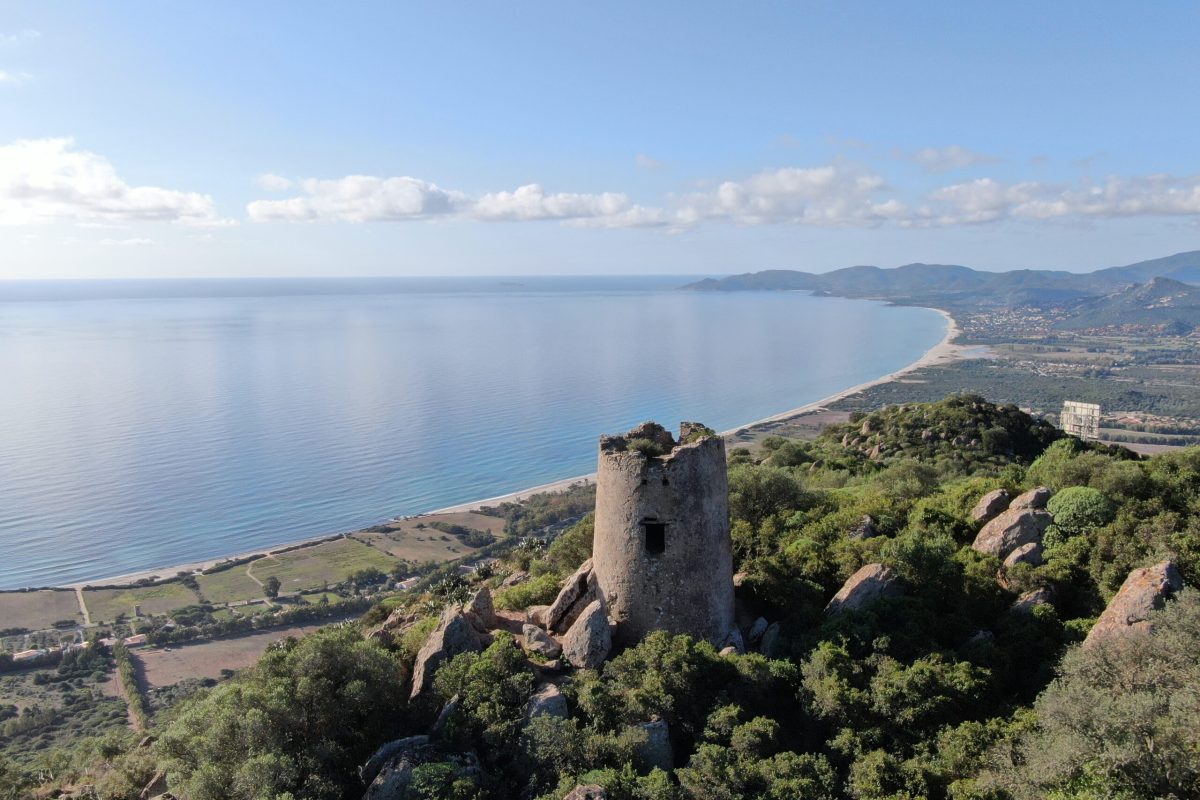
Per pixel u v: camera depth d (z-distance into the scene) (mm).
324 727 27656
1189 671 24375
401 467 169375
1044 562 37969
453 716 27125
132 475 157875
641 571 31109
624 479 31297
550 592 39125
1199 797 21391
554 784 25234
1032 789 22703
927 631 32594
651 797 23594
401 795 24375
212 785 25297
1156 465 50062
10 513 136500
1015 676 31344
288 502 146500
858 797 24562
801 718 29078
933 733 27219
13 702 79688
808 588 35562
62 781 42406
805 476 81312
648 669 28594
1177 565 32938
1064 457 60156
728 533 32688
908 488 59875
